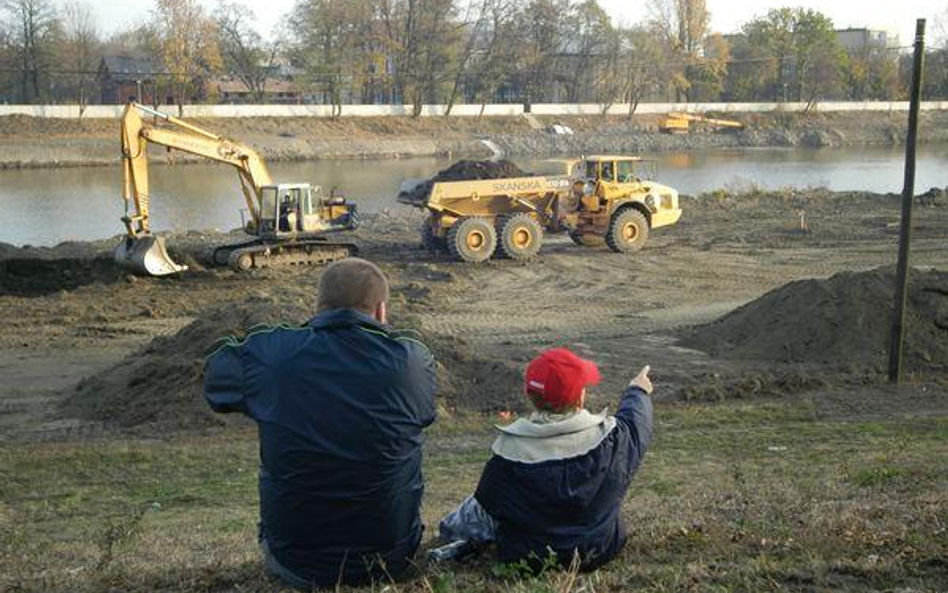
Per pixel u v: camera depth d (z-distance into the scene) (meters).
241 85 97.25
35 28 87.44
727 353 16.11
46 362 16.66
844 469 8.62
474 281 23.41
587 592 4.20
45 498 9.85
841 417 12.66
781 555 4.97
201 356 14.08
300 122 78.56
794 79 107.44
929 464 9.23
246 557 5.82
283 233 24.36
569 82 100.50
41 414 13.67
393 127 81.25
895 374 13.95
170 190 48.06
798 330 15.72
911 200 13.41
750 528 5.62
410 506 4.34
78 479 10.53
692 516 6.29
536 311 20.34
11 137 64.94
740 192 40.28
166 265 22.98
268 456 4.18
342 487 4.16
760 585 4.36
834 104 100.38
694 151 81.25
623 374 15.00
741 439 11.49
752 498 7.05
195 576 5.01
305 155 71.38
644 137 84.88
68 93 92.88
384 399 4.14
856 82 109.00
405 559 4.42
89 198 45.09
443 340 14.97
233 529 7.91
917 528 5.48
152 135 23.03
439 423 12.46
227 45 90.19
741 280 23.31
